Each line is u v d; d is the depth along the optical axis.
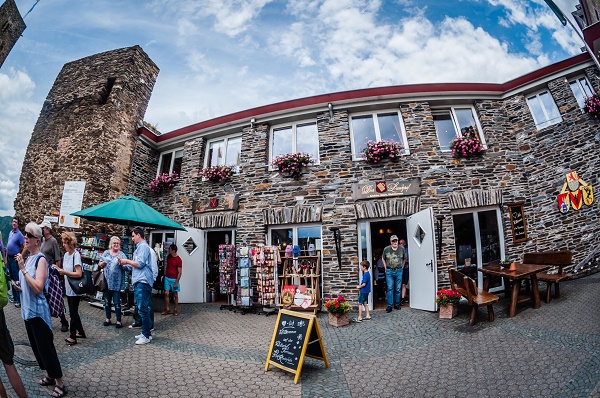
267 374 4.47
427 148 8.84
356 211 8.62
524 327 5.33
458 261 8.38
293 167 9.23
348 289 8.30
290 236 9.30
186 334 6.29
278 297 8.41
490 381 3.83
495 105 9.38
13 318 6.47
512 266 6.46
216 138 11.32
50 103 12.16
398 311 7.60
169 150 12.38
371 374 4.37
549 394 3.38
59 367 3.69
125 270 7.03
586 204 7.94
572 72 8.66
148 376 4.31
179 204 11.03
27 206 11.23
